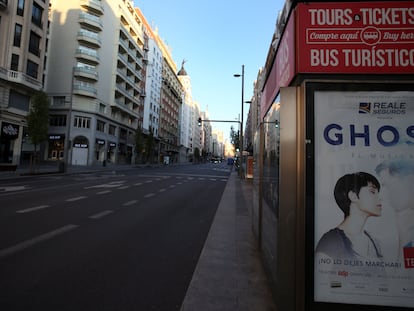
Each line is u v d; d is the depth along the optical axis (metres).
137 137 54.25
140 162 64.69
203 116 178.88
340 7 2.85
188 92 129.88
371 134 2.74
